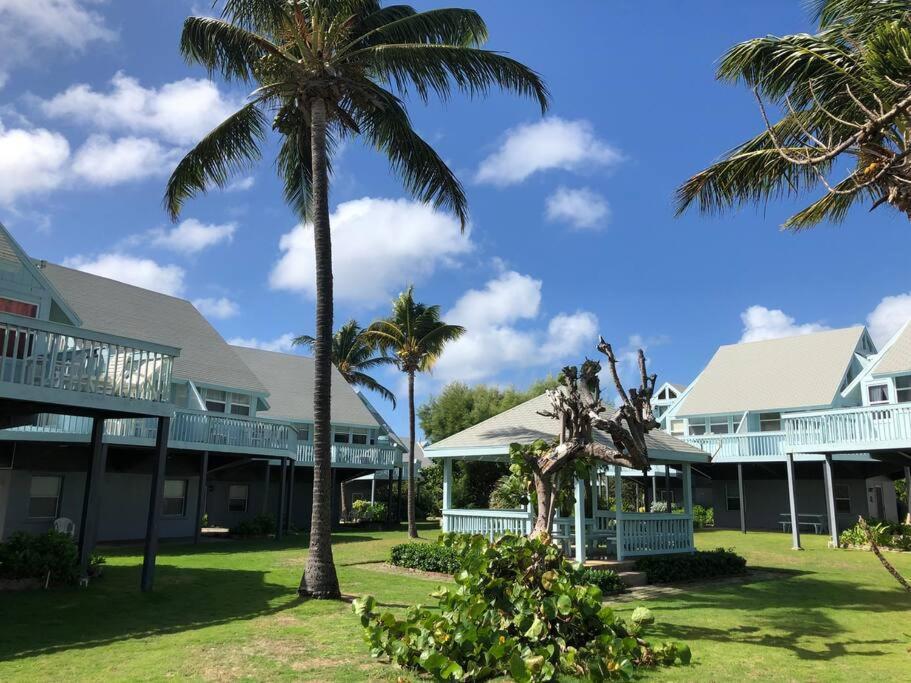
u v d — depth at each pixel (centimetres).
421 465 4681
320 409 1222
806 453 2216
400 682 658
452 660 676
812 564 1805
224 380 2695
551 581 750
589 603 730
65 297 2381
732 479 3275
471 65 1380
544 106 1459
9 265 1712
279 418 3147
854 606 1166
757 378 3481
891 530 2217
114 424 1889
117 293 2667
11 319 1046
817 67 891
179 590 1229
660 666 738
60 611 1016
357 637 871
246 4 1280
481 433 1745
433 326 2662
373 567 1647
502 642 667
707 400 3512
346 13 1338
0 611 998
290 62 1288
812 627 982
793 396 3195
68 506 2050
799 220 1163
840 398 3095
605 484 2319
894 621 1032
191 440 2117
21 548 1197
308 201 1691
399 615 1024
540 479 1011
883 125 545
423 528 3145
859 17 853
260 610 1059
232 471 2853
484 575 762
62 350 1117
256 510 2975
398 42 1429
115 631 903
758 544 2338
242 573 1464
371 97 1334
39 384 1080
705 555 1600
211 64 1438
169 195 1494
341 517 3584
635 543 1577
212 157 1488
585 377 1009
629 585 1382
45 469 1950
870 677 711
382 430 3959
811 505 3000
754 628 972
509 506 2372
